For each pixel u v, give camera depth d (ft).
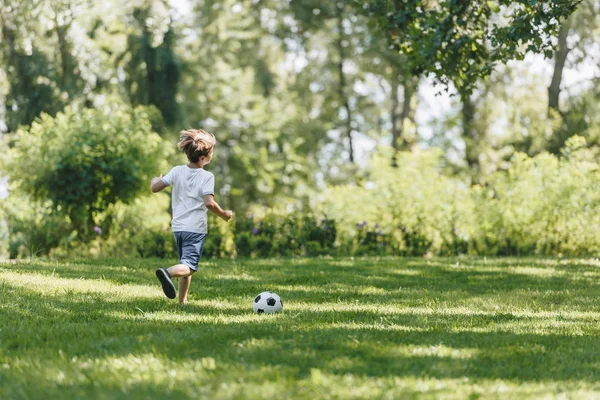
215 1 109.09
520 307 26.55
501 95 95.09
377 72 99.25
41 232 49.90
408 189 55.06
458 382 13.93
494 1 44.04
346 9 101.76
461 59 41.42
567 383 14.33
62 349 16.25
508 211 53.72
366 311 23.63
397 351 16.34
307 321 21.01
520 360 16.20
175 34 86.07
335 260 44.11
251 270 36.81
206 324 19.97
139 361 14.75
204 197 23.07
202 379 13.38
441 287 31.81
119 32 85.25
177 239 23.40
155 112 74.54
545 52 38.22
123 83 86.43
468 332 19.79
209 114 106.11
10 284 27.02
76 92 78.64
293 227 51.80
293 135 109.50
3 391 12.64
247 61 114.93
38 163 48.42
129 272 33.27
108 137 49.57
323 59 110.01
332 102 111.24
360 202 55.26
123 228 51.52
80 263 37.22
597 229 52.44
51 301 23.98
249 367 14.34
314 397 12.36
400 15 42.09
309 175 109.91
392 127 113.19
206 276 33.63
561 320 23.29
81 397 12.12
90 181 48.49
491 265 41.88
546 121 86.43
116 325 19.69
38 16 77.25
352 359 15.33
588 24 85.25
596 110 85.35
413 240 52.75
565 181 53.42
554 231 53.42
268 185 106.52
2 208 50.49
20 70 77.05
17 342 17.20
